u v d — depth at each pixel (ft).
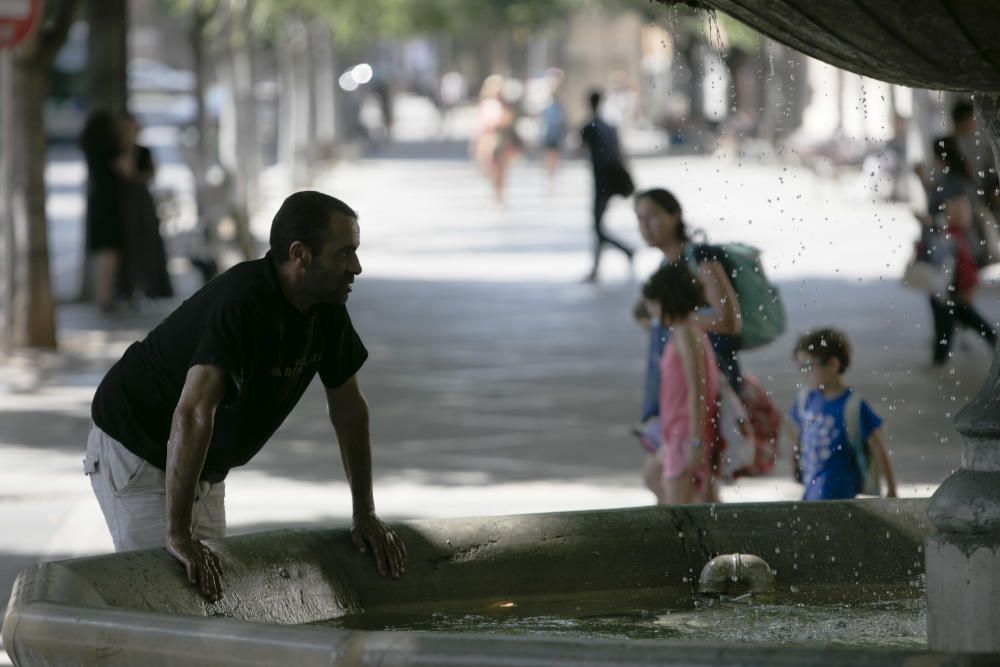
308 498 67.87
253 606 33.60
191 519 33.55
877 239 188.24
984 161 99.09
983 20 26.58
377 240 209.67
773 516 39.22
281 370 34.40
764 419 52.01
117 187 132.16
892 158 220.23
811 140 254.27
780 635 34.12
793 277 156.97
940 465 71.61
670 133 368.07
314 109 321.32
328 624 34.78
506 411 90.12
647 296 51.31
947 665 21.15
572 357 111.04
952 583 28.40
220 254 160.35
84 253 138.41
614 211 253.03
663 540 38.65
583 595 37.96
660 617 35.91
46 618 26.91
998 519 27.91
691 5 31.30
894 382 95.30
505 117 249.55
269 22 245.86
